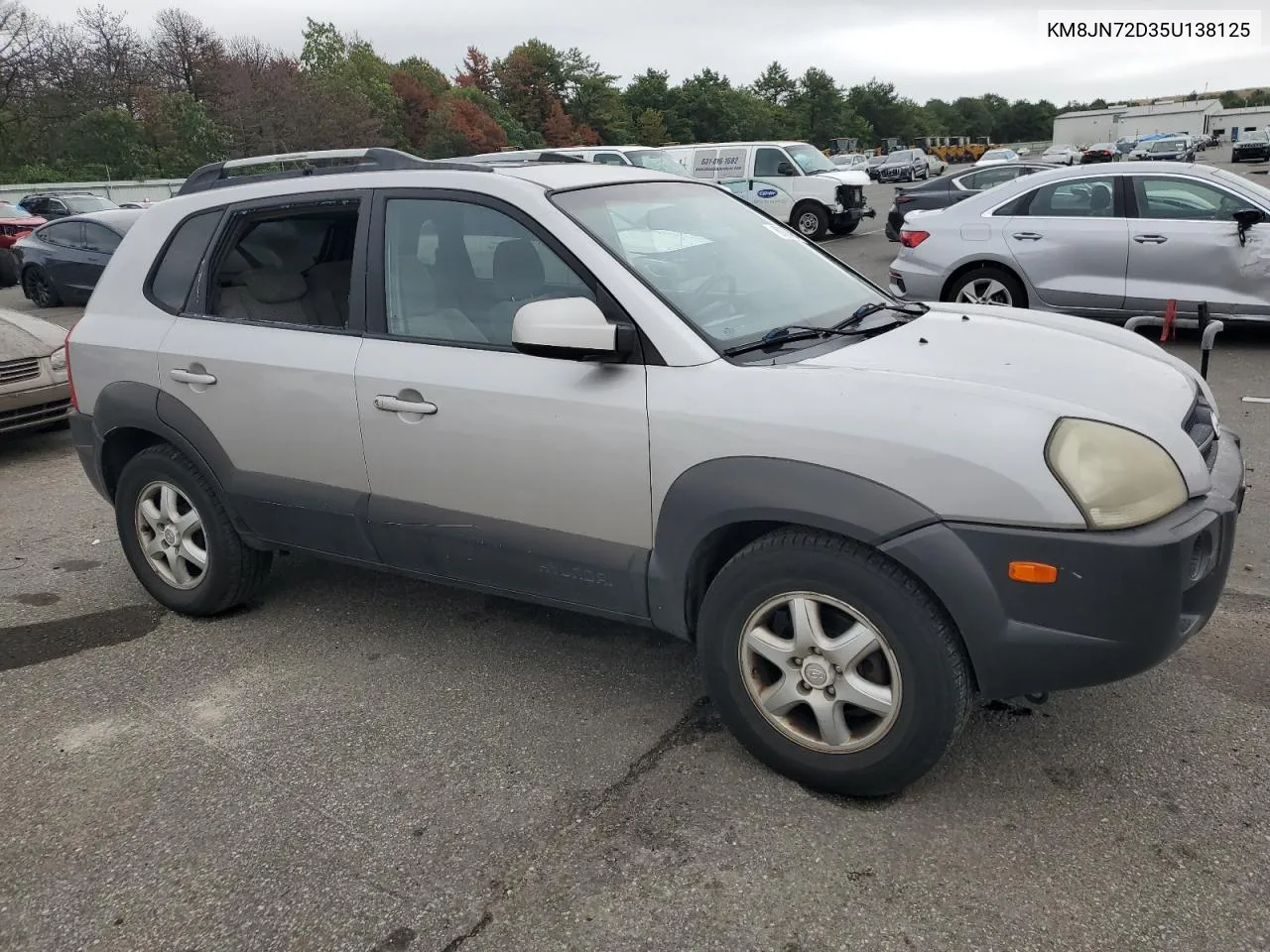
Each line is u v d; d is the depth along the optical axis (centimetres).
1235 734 291
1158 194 812
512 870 249
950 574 233
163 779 295
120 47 5912
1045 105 16188
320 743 312
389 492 333
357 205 341
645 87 10462
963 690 246
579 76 9894
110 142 5272
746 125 10788
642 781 283
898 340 296
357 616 407
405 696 339
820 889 236
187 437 377
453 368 310
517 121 9438
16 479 646
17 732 327
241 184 379
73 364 409
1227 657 336
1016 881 236
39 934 235
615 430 279
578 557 296
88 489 616
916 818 260
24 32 5172
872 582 244
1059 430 235
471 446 307
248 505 370
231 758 306
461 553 322
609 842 257
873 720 263
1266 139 6669
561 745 304
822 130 12388
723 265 326
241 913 238
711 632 276
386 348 327
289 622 404
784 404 254
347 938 229
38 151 5275
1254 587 390
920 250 915
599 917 231
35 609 429
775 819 262
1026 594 231
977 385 249
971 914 226
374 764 299
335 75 6744
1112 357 290
